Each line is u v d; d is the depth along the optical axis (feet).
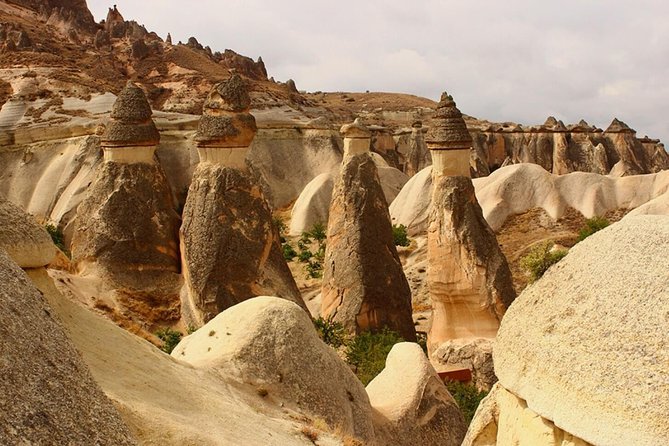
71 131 250.16
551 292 41.57
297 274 191.62
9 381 20.97
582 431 35.88
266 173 268.00
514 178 192.24
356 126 130.93
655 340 35.14
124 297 109.70
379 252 127.24
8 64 287.69
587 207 189.06
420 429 73.31
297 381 63.67
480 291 110.22
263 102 295.69
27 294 25.00
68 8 424.05
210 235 101.96
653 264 37.42
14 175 241.14
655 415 33.63
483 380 105.29
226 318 68.90
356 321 122.62
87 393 23.59
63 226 207.82
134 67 319.68
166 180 123.13
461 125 113.80
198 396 53.11
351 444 59.67
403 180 257.14
